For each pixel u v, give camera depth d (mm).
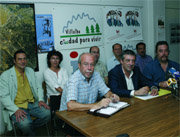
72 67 3475
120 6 4105
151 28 4680
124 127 1342
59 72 3002
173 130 1275
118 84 2266
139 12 4496
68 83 1884
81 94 1905
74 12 3418
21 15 2873
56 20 3229
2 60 2785
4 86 2385
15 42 2861
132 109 1689
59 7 3240
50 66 2992
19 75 2527
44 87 3012
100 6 3771
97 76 2059
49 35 3166
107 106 1735
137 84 2355
